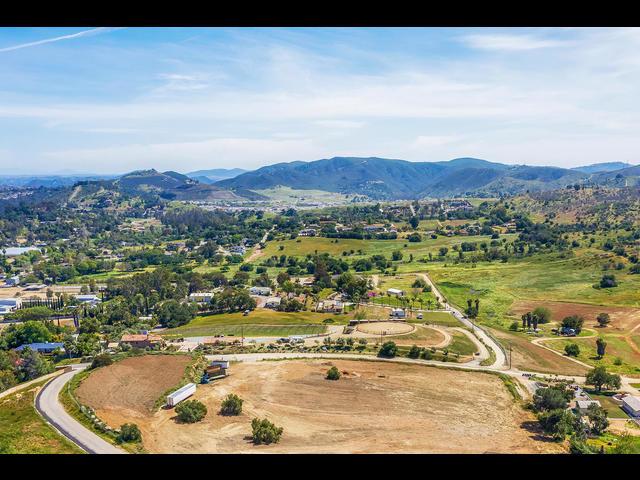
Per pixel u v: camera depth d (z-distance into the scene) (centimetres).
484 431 10738
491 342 17862
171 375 13875
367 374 14538
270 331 19762
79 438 9738
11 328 19500
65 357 16775
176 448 9669
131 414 11294
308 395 12838
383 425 11006
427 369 15000
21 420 10588
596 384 13788
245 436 10338
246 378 14200
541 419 10944
